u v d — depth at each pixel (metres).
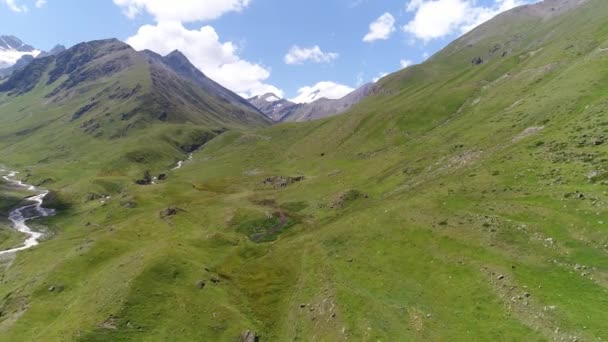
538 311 34.91
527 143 68.38
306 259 63.34
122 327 47.47
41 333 50.53
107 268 64.38
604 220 41.41
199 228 90.81
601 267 36.62
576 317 32.72
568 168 53.78
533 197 51.28
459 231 51.12
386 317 42.25
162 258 61.31
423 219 58.00
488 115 106.25
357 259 55.97
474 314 38.06
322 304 48.91
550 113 77.56
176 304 52.16
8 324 55.94
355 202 88.25
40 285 65.06
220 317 50.34
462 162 77.56
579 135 60.47
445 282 43.75
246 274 63.75
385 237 58.12
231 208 103.62
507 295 38.09
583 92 76.50
